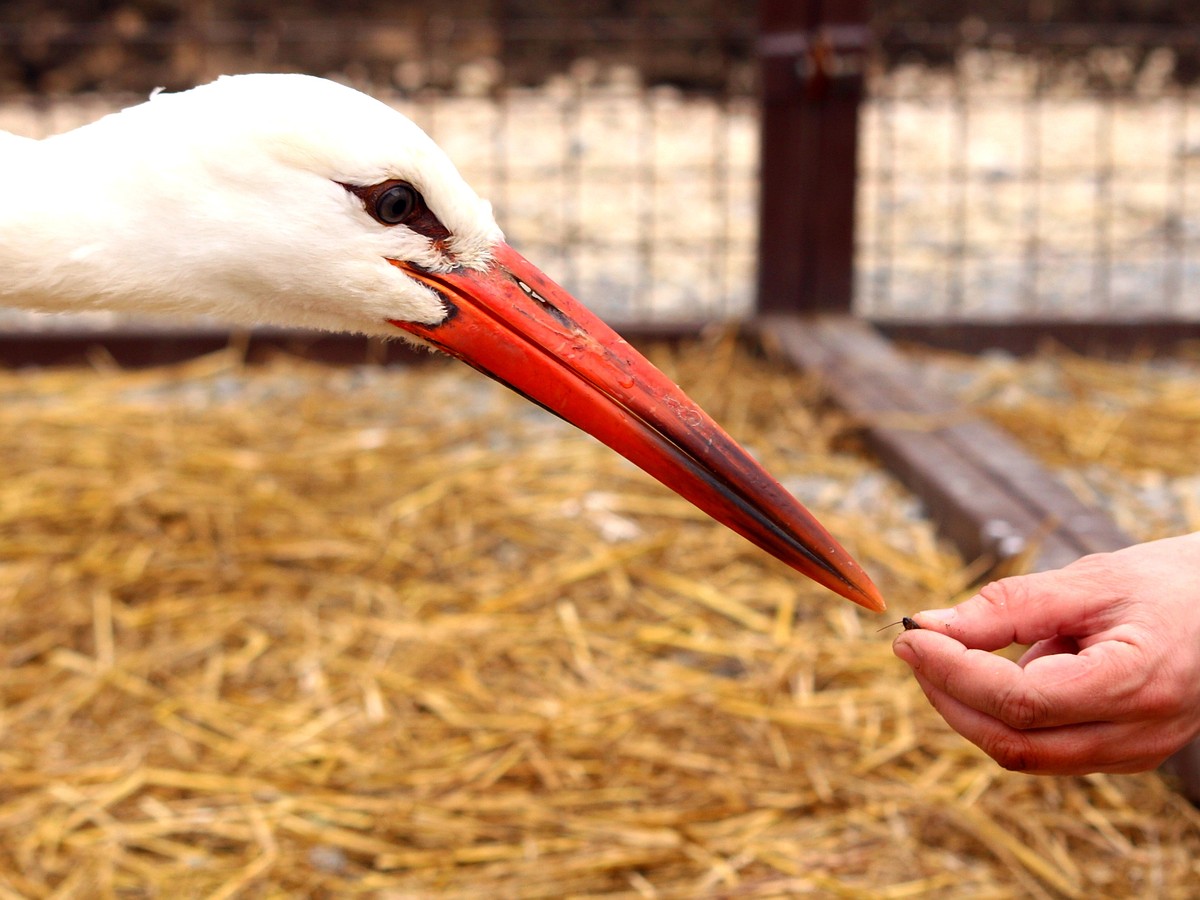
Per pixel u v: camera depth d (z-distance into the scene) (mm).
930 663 1485
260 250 1801
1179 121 7133
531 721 2721
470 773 2588
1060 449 3811
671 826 2457
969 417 3734
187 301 1840
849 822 2467
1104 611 1532
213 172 1771
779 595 3133
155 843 2438
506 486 3590
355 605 3115
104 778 2582
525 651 2949
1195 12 7297
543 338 1886
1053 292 5129
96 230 1765
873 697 2775
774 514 1872
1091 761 1514
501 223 5723
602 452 3777
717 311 4859
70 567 3203
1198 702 1512
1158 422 3975
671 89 7285
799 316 4508
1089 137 6914
